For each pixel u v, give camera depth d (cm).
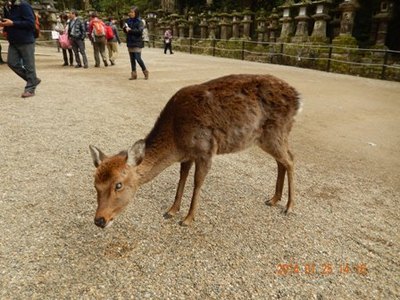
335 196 396
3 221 307
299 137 603
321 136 612
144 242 294
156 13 3231
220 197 379
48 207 335
